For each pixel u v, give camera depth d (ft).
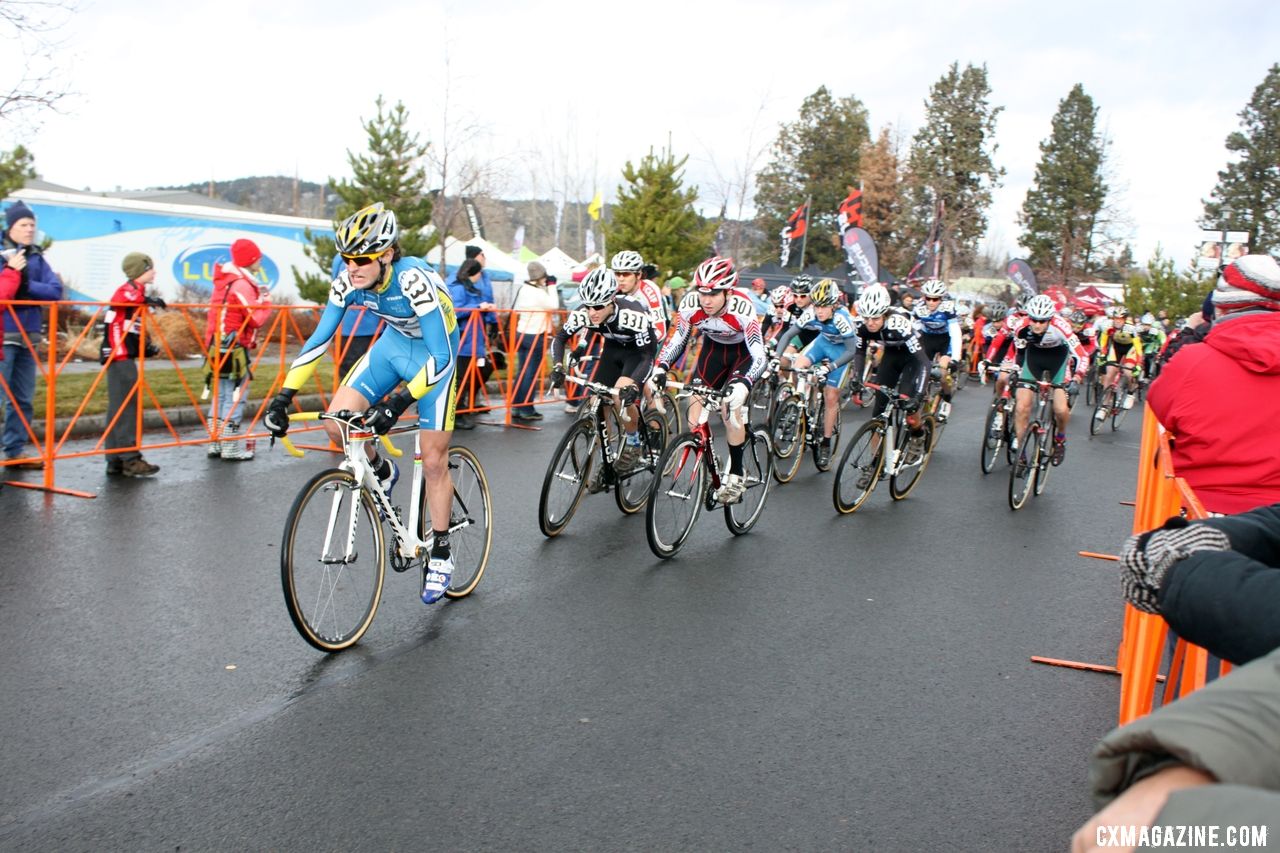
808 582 16.35
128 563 14.99
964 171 136.87
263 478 21.18
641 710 10.86
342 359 25.55
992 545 19.94
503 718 10.48
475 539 14.89
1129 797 2.78
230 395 24.27
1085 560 19.22
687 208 60.44
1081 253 157.69
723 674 12.05
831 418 26.86
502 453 26.03
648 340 18.74
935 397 27.96
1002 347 27.43
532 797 8.85
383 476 13.30
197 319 40.40
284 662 11.69
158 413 26.73
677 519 17.47
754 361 18.21
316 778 9.02
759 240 155.33
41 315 19.97
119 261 49.85
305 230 49.47
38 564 14.70
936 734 10.69
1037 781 9.72
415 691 11.07
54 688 10.67
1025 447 23.79
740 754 9.91
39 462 20.68
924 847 8.37
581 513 20.21
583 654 12.47
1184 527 4.69
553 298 33.09
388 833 8.17
